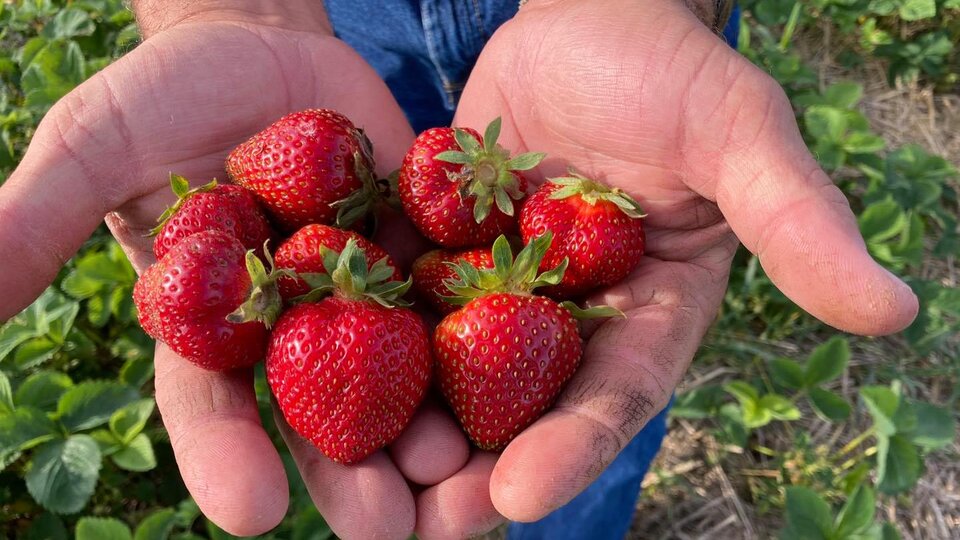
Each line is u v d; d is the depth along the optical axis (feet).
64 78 1.29
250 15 0.95
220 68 0.85
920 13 1.63
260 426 0.65
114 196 0.78
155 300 0.63
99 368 1.17
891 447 1.03
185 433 0.63
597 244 0.73
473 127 0.93
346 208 0.77
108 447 0.97
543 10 0.88
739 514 1.14
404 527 0.62
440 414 0.68
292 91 0.92
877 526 0.97
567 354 0.65
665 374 0.70
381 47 1.12
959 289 1.24
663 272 0.77
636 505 1.14
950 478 1.17
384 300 0.65
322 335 0.61
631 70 0.74
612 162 0.79
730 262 0.82
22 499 1.06
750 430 1.19
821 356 1.10
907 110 1.70
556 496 0.60
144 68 0.80
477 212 0.75
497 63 0.89
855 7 1.68
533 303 0.65
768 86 0.69
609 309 0.69
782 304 1.27
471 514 0.63
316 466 0.64
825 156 1.32
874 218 1.22
